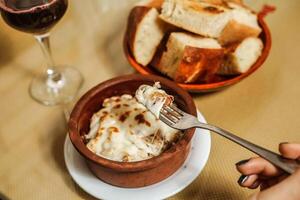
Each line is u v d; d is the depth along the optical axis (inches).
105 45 18.9
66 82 17.2
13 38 19.6
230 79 15.2
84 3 21.7
